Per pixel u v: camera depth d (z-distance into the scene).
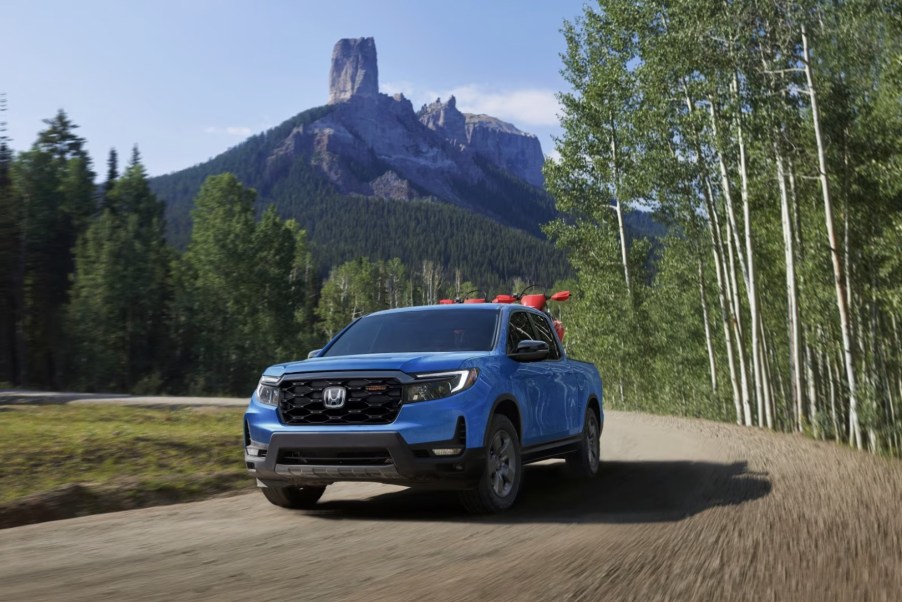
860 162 19.72
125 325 71.44
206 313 72.44
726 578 4.22
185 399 28.55
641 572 4.39
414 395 6.48
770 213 25.42
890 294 18.66
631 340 35.25
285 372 6.87
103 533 5.96
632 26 26.36
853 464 9.98
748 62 20.69
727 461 10.35
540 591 4.00
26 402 25.47
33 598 3.98
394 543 5.45
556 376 8.45
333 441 6.46
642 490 7.98
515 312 8.35
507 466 7.05
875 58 18.89
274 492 7.13
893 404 19.08
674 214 28.59
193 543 5.51
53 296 74.12
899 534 5.34
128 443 11.22
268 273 74.44
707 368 33.94
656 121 25.56
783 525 5.73
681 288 33.16
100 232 68.50
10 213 67.56
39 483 8.77
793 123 20.58
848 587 3.99
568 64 35.31
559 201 37.09
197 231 75.25
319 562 4.83
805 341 23.61
